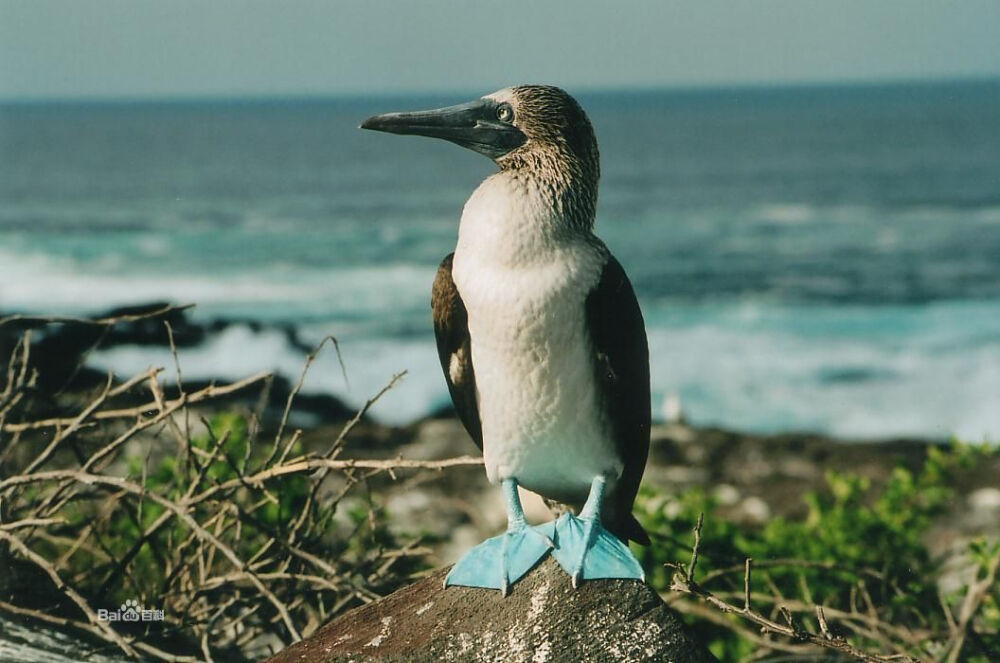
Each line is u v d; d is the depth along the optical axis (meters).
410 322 24.30
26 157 100.25
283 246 38.91
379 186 71.31
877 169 79.25
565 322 3.88
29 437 5.58
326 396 17.69
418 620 3.87
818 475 13.83
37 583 4.89
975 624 5.68
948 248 38.94
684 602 5.65
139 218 49.78
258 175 80.50
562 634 3.72
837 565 5.47
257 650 5.30
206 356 18.73
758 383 20.14
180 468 5.55
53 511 4.89
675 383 20.14
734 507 12.11
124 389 4.91
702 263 36.00
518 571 3.87
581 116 4.18
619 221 49.25
